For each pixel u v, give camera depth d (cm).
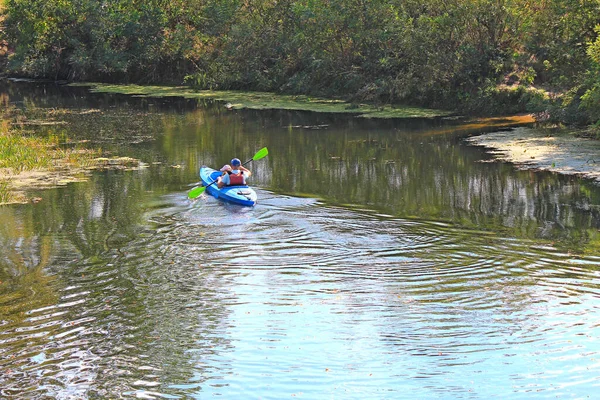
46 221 1427
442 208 1505
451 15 2944
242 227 1365
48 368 834
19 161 1991
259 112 3098
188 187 1709
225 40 3856
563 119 2441
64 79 4519
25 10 4341
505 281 1084
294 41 3466
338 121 2800
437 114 2852
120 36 4203
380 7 3241
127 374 820
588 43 2198
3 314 982
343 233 1323
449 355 858
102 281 1101
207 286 1077
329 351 870
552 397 769
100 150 2188
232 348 880
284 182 1777
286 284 1080
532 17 2728
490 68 2886
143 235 1326
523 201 1556
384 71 3238
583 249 1226
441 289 1053
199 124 2789
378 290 1053
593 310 975
